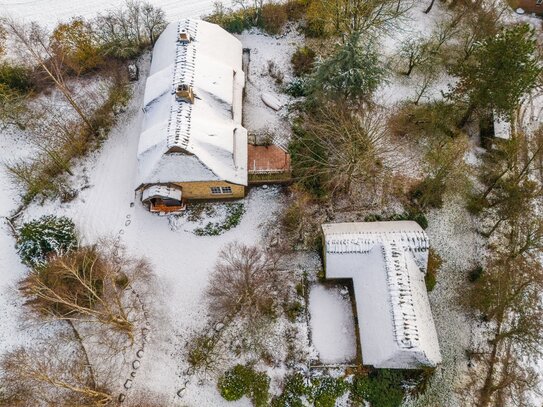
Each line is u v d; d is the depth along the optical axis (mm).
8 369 36000
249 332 38625
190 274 41219
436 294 40656
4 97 47656
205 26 47562
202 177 41031
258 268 39312
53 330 39531
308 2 54812
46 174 46312
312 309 39625
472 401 36719
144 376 37469
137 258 42000
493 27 52062
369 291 36781
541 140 43375
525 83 40156
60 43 51812
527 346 37312
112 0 56812
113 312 39188
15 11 56281
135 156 47312
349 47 40750
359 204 44000
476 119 49438
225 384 36344
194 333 38844
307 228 42844
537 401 36750
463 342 38906
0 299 41031
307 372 36719
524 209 43781
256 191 45000
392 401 35344
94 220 44062
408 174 45938
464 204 44906
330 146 41062
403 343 33062
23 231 40750
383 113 47500
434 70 52562
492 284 40062
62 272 35938
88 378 37250
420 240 37469
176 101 41531
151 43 53500
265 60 52781
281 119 48875
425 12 56719
